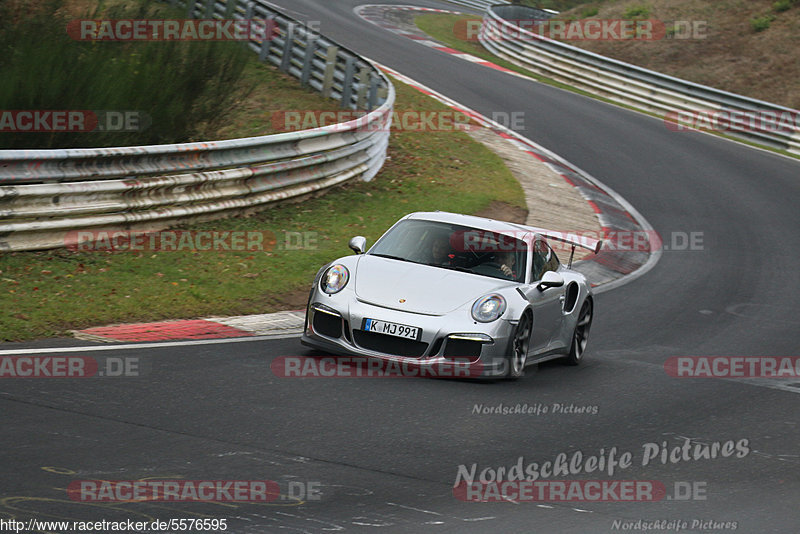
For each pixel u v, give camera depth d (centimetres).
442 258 3189
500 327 2859
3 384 2344
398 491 1872
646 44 13938
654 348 3875
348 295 2927
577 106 11081
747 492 2109
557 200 7144
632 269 5728
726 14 14075
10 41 4988
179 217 4628
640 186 8088
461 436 2312
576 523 1802
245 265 4272
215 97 6050
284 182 5453
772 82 12425
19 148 4684
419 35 14825
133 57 5697
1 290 3353
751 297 5219
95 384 2427
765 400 3111
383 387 2697
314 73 8462
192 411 2275
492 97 10594
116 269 3884
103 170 4188
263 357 2936
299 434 2181
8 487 1675
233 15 9175
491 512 1809
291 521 1652
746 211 7669
